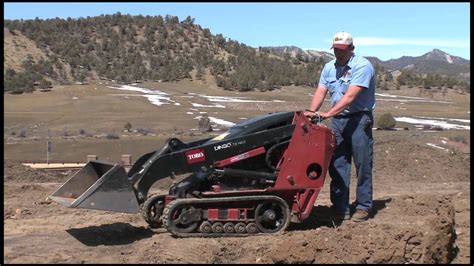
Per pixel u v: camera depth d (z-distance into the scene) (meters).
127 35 192.50
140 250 6.04
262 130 6.71
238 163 6.67
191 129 56.66
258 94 128.62
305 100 109.25
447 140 35.00
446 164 12.62
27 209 8.17
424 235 6.05
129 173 6.76
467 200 8.93
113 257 5.85
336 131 7.19
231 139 6.57
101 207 6.05
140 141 45.38
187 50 185.25
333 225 7.05
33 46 173.38
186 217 6.28
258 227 6.50
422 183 11.12
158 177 6.41
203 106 91.69
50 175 12.88
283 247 5.81
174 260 5.75
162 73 157.75
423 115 75.44
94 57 172.88
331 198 7.40
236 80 140.88
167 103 95.94
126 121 64.88
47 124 63.16
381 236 6.01
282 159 6.68
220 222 6.41
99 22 199.62
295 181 6.67
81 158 37.06
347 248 5.84
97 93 114.81
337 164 7.27
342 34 6.87
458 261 5.93
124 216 7.66
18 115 73.94
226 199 6.36
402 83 140.00
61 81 145.50
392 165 12.65
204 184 6.64
